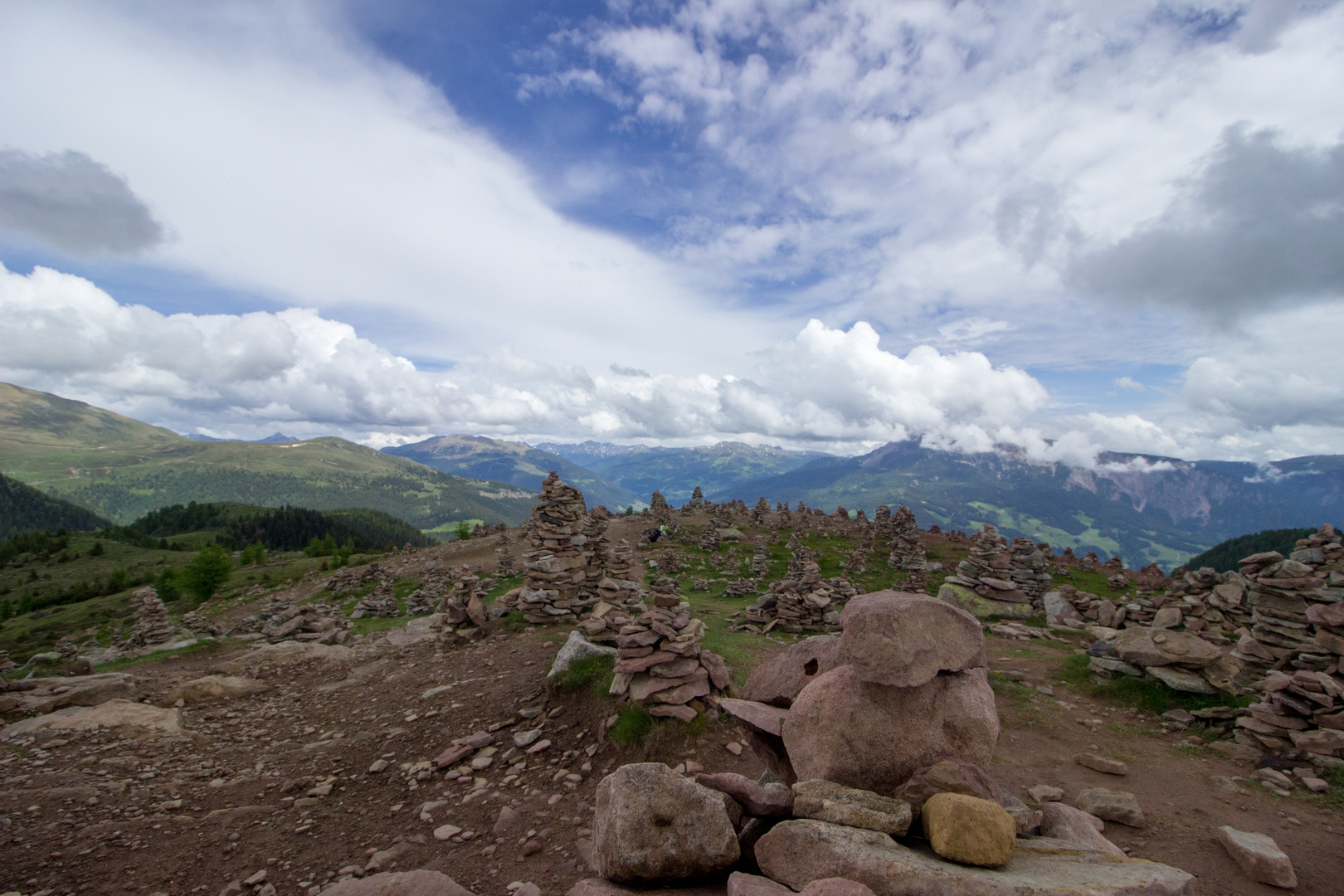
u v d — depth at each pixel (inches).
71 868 401.7
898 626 268.7
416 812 450.3
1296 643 625.6
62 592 5009.8
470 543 2947.8
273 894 361.1
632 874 247.8
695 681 530.6
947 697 281.3
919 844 238.2
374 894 324.5
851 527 2849.4
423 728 606.2
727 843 255.1
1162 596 1051.9
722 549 2359.7
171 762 597.9
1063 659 778.8
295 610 1462.8
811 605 1000.9
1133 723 551.2
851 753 273.7
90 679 869.8
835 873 211.5
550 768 491.8
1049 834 290.2
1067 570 1772.9
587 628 697.6
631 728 496.4
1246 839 322.0
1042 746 504.1
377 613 1652.3
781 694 365.4
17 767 574.6
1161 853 330.6
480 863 365.4
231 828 450.6
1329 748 430.3
